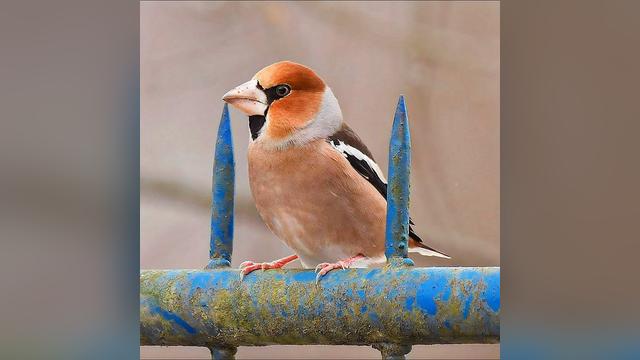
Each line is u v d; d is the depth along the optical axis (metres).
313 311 3.00
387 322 2.93
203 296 3.11
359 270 3.01
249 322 3.08
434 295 2.87
